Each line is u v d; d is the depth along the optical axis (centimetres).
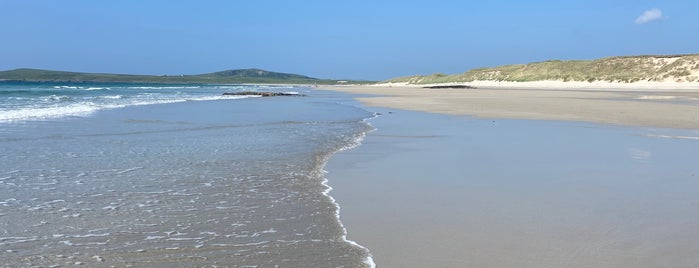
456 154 1024
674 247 465
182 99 3638
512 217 566
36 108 2220
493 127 1573
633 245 471
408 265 426
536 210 595
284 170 841
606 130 1481
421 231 519
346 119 1886
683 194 674
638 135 1356
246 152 1026
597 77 8419
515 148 1105
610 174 813
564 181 760
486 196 667
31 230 510
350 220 559
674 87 7069
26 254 445
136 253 452
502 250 460
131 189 689
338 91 7044
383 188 717
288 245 477
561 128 1539
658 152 1048
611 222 544
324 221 555
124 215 567
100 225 530
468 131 1455
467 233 510
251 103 3133
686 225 532
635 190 698
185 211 587
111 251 455
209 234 507
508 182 754
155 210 589
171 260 436
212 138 1252
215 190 691
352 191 698
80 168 834
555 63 9838
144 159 929
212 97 4228
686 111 2261
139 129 1441
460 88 8188
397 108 2617
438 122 1758
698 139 1269
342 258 443
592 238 491
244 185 725
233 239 493
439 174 818
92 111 2108
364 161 939
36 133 1302
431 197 664
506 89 7338
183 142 1169
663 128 1541
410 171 843
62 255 444
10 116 1753
